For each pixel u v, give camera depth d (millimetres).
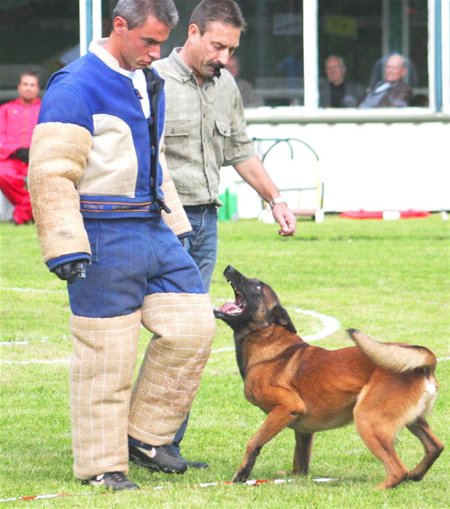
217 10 9945
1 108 28266
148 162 9078
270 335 9820
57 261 8516
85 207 8898
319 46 30438
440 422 11500
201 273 10523
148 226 9164
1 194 29375
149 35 8695
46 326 16609
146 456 9500
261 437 9414
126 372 9062
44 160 8609
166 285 9234
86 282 8914
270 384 9555
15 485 9102
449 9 30250
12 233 26672
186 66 10125
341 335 15906
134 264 8984
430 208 30969
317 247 24672
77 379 9031
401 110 30688
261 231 27391
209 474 9695
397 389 9047
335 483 9328
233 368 14055
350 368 9289
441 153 30812
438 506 8445
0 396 12625
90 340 8961
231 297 18641
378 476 9641
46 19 32125
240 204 30766
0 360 14492
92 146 8852
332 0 30281
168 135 10156
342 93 30688
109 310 8953
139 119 8984
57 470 9680
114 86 8867
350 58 30547
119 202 8953
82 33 30047
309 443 9773
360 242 25453
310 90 30469
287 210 10898
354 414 9164
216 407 12180
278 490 8898
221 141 10438
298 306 18234
